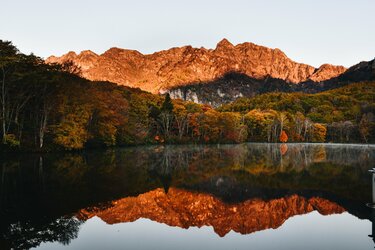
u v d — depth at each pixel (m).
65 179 31.16
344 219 20.64
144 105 112.06
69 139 61.88
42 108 63.75
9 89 53.88
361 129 145.12
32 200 22.66
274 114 159.38
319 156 66.31
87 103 69.69
